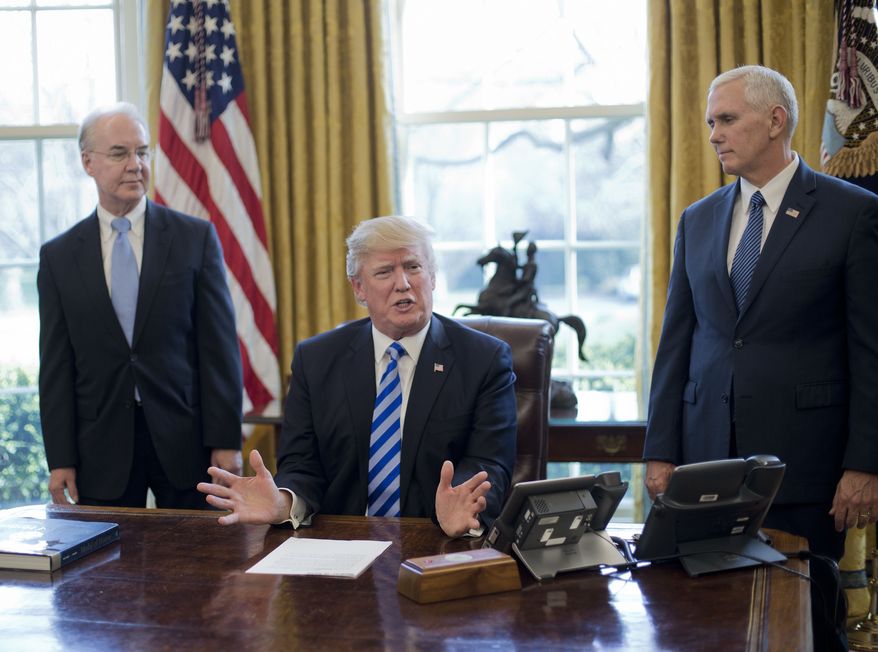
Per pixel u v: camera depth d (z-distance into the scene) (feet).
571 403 12.36
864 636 10.30
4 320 14.35
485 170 14.15
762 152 8.18
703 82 12.19
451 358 7.85
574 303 14.08
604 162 13.91
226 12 12.78
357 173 12.96
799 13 11.96
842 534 8.38
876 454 7.68
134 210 9.69
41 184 14.25
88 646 4.77
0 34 14.24
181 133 12.71
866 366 7.82
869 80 11.02
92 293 9.40
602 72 13.84
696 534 5.90
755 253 8.28
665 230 12.46
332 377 7.95
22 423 14.39
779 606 5.10
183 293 9.64
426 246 7.73
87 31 14.17
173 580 5.75
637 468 13.12
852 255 7.92
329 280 13.08
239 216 12.73
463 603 5.26
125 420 9.39
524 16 13.97
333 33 12.85
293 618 5.07
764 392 8.06
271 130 13.19
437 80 14.17
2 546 6.14
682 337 8.93
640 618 4.98
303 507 7.01
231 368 9.86
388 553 6.19
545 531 5.74
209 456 9.88
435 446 7.64
